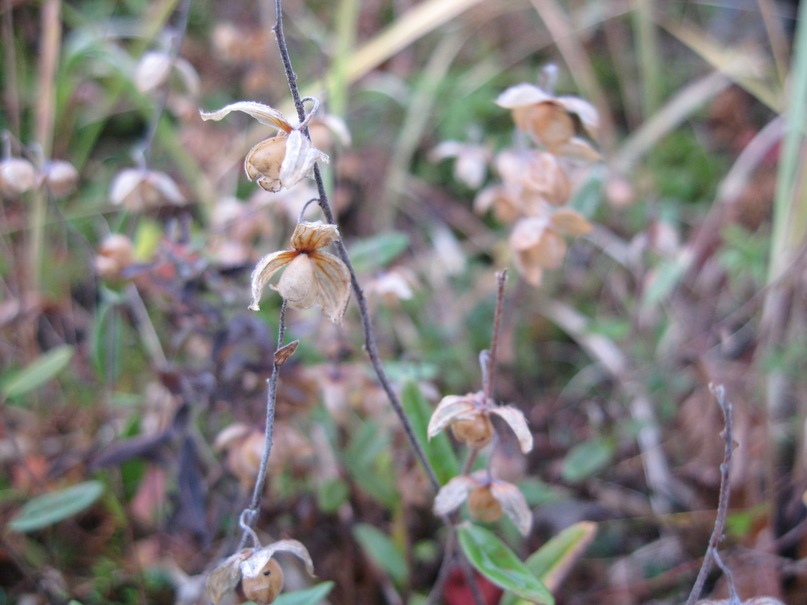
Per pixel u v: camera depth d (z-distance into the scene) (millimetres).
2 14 242
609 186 221
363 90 271
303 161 85
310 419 162
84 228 226
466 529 114
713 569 164
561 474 180
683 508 184
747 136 276
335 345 149
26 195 209
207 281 148
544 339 231
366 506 166
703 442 194
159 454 147
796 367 191
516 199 146
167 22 269
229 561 95
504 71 296
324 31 287
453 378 201
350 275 99
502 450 160
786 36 309
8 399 176
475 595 128
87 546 170
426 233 249
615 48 300
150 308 196
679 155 279
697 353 191
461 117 265
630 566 173
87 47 212
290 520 159
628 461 191
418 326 222
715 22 324
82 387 195
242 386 139
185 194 219
